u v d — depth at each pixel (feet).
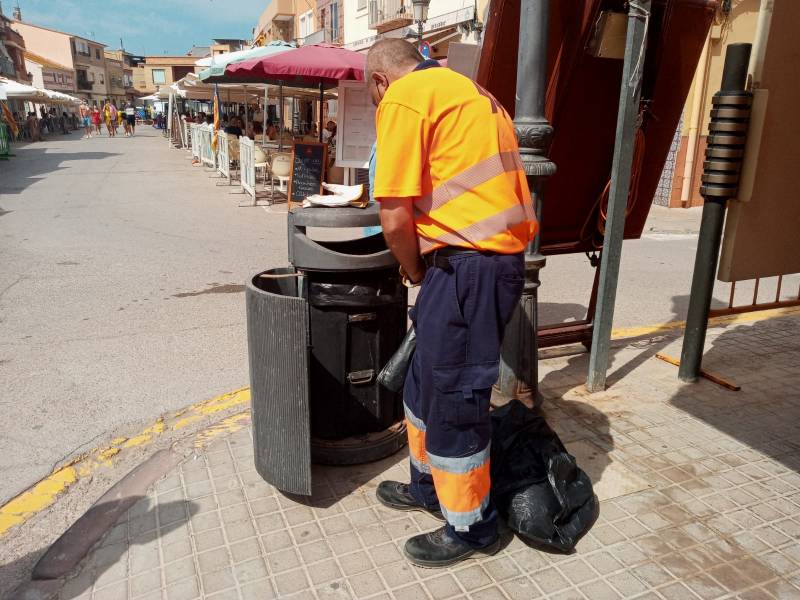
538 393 11.42
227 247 28.09
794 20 10.75
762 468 9.72
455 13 48.93
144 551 8.00
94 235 30.27
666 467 9.72
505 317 6.98
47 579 7.60
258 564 7.72
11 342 16.19
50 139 128.06
